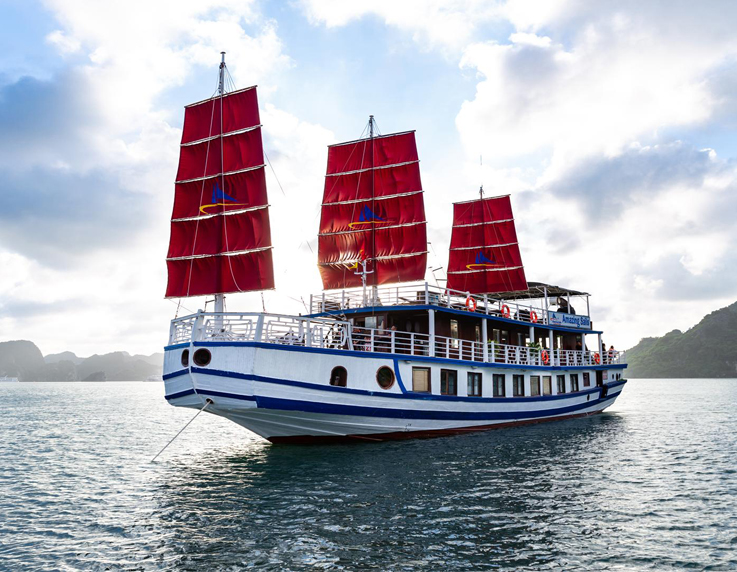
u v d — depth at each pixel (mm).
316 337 22859
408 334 28688
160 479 20484
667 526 14000
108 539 13500
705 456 24750
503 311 32281
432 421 26547
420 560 11469
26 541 13633
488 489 17219
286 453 23391
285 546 12312
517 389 32125
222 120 35156
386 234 38938
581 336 41656
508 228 50750
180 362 21453
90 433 39344
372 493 16641
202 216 34719
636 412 52875
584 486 18000
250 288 33531
